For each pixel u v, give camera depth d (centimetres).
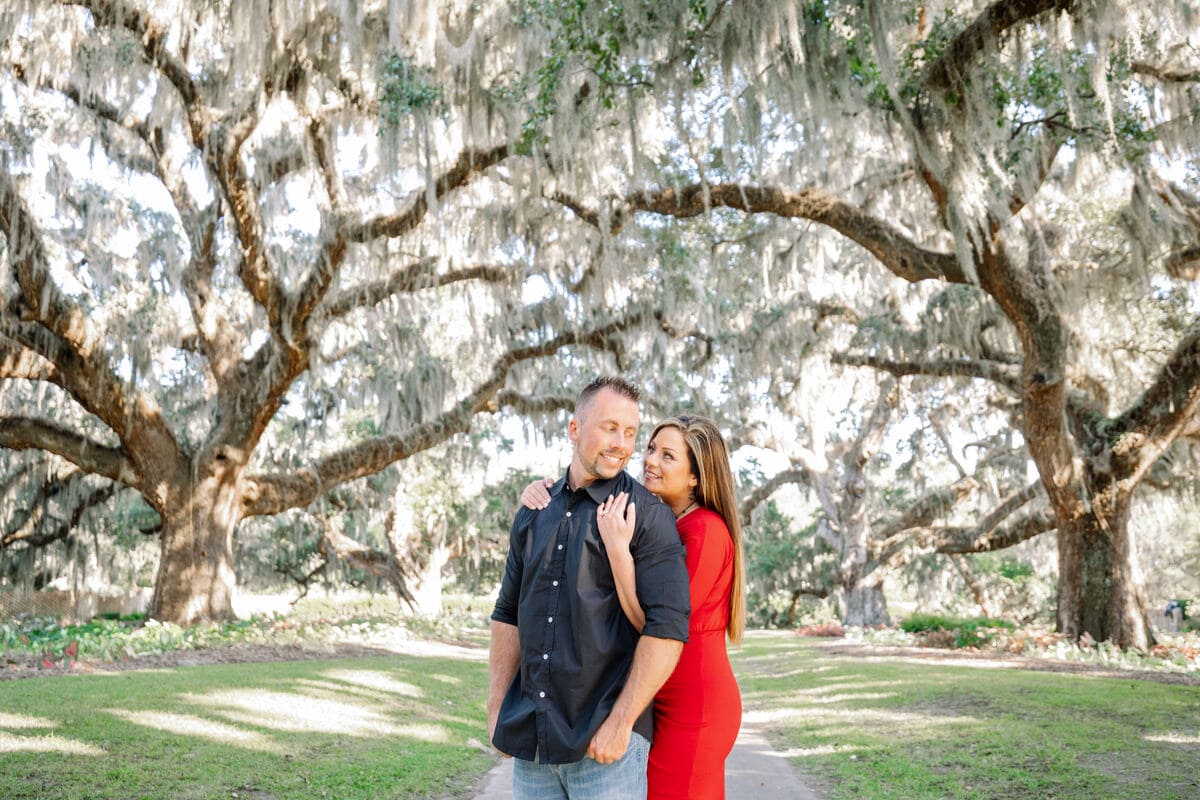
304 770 573
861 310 2300
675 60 1134
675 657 238
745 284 2033
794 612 3625
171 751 582
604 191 1430
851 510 2906
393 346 1794
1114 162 1266
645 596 242
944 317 1862
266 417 1728
